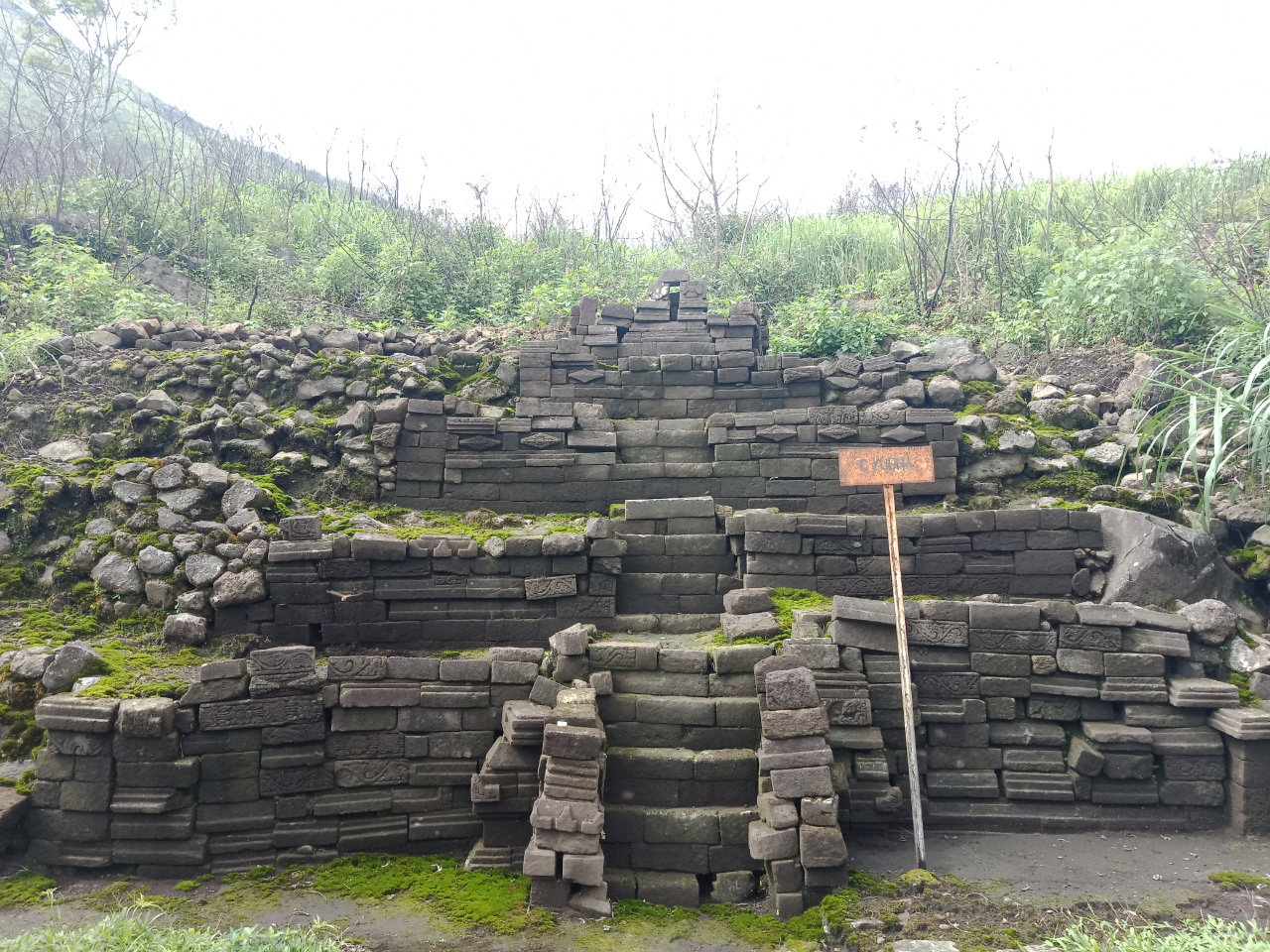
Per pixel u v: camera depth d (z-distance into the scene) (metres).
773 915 5.32
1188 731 6.58
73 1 18.31
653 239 20.38
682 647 7.03
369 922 5.19
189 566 7.38
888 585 7.90
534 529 8.49
